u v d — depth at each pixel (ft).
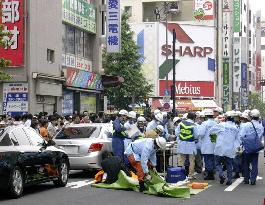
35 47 98.22
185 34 259.19
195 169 65.77
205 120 60.49
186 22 266.36
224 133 53.88
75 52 120.78
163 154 56.24
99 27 132.77
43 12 101.60
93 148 59.26
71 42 118.62
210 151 58.23
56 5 107.24
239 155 58.90
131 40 152.15
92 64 131.64
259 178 60.70
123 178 49.73
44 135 62.59
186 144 58.80
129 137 60.64
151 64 252.21
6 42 69.72
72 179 58.85
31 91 96.12
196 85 259.19
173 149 67.92
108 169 50.65
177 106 252.83
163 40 253.03
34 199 43.73
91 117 87.20
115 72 148.25
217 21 290.15
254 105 410.11
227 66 307.37
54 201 42.55
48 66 103.50
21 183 44.88
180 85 255.91
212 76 263.70
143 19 280.72
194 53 260.01
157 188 45.57
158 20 269.44
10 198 44.19
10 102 96.22
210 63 263.49
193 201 42.96
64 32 114.73
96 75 128.77
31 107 95.96
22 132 47.57
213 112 58.95
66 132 61.52
